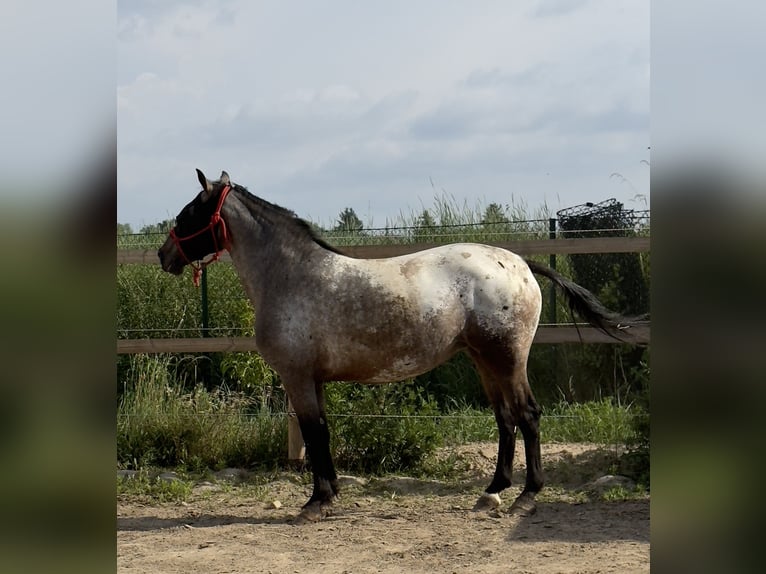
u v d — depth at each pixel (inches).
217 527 215.9
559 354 358.9
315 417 225.6
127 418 294.4
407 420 275.7
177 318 376.5
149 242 417.1
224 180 235.9
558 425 303.6
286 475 274.2
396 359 223.1
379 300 221.3
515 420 227.0
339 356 223.6
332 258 229.3
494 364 224.5
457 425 313.1
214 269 385.1
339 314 221.8
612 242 255.3
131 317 378.0
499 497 236.4
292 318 223.6
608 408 301.0
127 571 173.3
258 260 230.8
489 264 226.4
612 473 254.8
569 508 226.1
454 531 205.3
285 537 203.9
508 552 184.4
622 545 187.2
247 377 316.5
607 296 345.7
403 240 399.9
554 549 185.8
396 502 241.6
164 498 250.1
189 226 235.1
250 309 323.3
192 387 365.7
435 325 221.1
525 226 405.7
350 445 277.0
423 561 179.5
